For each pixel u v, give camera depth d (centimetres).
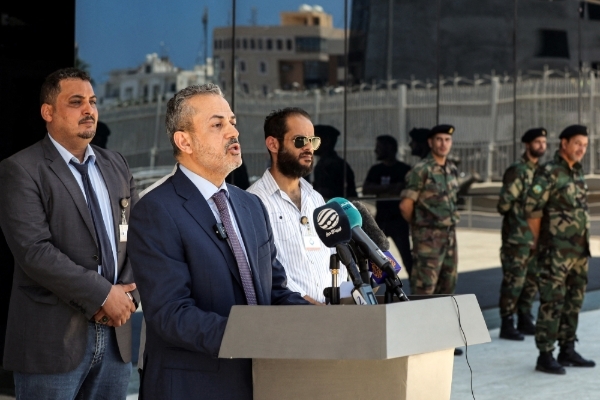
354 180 858
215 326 284
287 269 446
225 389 305
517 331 965
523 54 1023
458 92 952
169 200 314
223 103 322
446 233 862
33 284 415
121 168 451
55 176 417
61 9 630
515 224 952
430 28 926
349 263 297
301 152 457
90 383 428
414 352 256
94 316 410
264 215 345
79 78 428
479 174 980
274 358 269
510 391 747
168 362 308
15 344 416
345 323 257
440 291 874
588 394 739
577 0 1085
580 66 1092
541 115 1048
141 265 307
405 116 900
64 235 414
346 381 272
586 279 828
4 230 411
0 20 603
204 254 311
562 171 799
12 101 609
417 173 860
